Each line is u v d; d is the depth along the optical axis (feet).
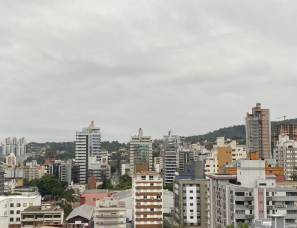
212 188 522.88
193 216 588.50
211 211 520.83
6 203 602.44
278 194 435.94
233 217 441.68
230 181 499.10
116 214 542.98
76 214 593.83
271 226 260.21
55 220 552.41
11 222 609.83
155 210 602.44
